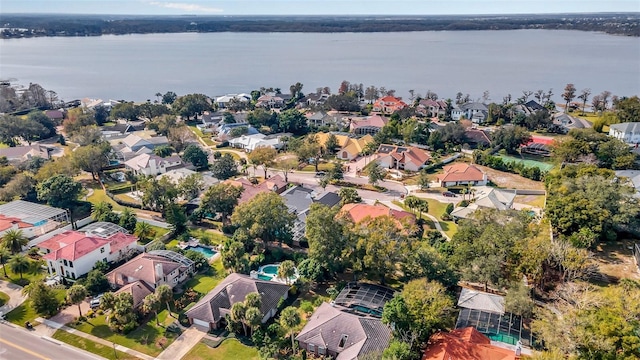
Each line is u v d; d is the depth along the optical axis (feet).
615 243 304.71
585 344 185.98
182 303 270.26
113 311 246.68
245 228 327.06
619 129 551.18
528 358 200.95
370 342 221.87
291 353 230.07
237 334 244.22
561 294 237.04
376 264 262.88
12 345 234.79
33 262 317.22
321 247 274.36
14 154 541.75
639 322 195.83
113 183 483.10
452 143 599.57
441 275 259.80
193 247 341.62
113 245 322.14
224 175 493.36
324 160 572.10
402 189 459.32
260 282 268.00
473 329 224.53
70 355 227.81
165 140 615.16
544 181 444.55
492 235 269.23
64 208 398.62
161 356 227.61
